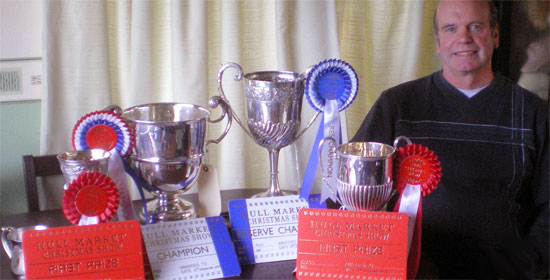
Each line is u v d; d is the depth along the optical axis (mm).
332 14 1788
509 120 1625
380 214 963
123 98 1803
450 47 1642
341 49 1921
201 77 1717
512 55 1969
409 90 1705
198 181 1221
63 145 1692
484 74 1666
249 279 994
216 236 1034
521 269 1550
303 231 973
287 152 1835
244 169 1842
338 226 967
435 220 1578
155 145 1075
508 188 1594
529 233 1597
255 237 1069
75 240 916
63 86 1658
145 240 992
